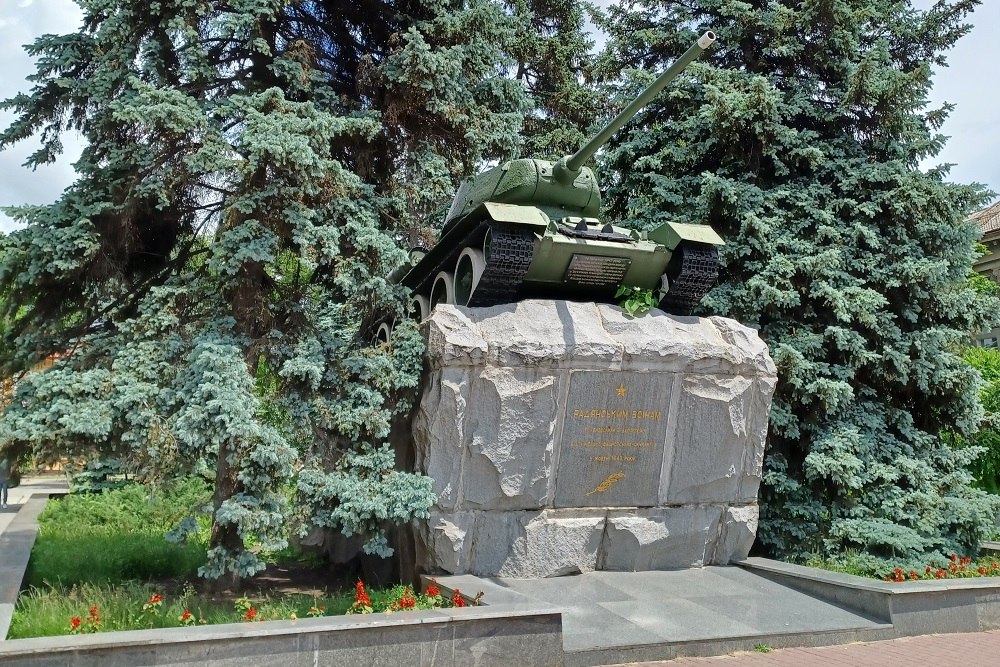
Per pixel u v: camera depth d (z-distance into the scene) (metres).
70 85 8.69
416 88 10.19
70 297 9.22
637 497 9.17
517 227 8.59
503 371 8.41
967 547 11.32
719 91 12.88
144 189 8.32
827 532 11.22
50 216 8.42
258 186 8.30
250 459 7.30
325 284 10.09
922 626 8.05
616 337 8.88
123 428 7.51
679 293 9.59
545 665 6.37
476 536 8.53
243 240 8.11
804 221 12.75
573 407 8.71
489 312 8.73
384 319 10.12
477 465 8.44
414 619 6.05
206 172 8.49
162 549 9.88
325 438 8.55
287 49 9.92
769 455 11.68
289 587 9.38
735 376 9.38
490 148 11.12
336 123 8.64
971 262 13.07
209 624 6.14
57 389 7.43
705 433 9.28
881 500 11.21
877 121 13.34
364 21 11.43
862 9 13.68
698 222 13.14
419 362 8.60
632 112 9.01
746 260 12.73
